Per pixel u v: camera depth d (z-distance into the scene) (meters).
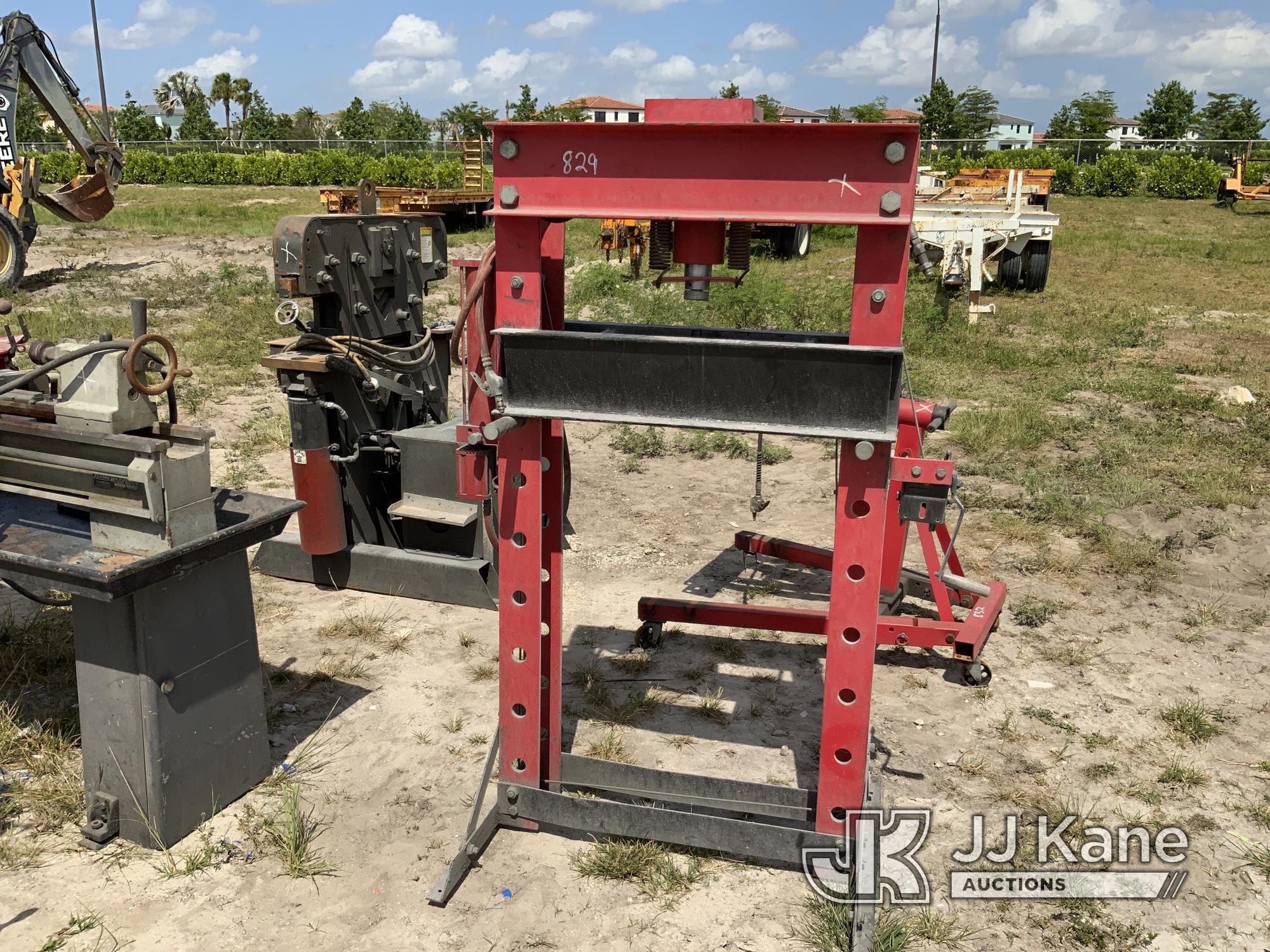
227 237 23.34
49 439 3.29
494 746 3.52
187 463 3.22
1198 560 6.00
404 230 5.82
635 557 6.11
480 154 27.33
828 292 15.36
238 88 92.06
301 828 3.42
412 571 5.46
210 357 11.07
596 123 2.73
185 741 3.39
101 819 3.40
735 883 3.27
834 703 3.05
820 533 6.44
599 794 3.76
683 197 2.75
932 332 12.42
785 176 2.66
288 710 4.30
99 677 3.30
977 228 13.64
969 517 6.64
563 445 3.39
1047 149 46.41
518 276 2.97
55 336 11.84
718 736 4.17
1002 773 3.90
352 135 76.44
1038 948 3.01
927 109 54.81
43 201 14.90
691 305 13.85
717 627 5.23
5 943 2.94
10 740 3.91
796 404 2.81
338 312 5.34
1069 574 5.78
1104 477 7.22
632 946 2.97
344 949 2.95
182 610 3.33
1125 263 20.02
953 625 4.61
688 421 2.91
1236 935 3.07
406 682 4.57
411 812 3.62
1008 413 8.78
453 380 10.71
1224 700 4.46
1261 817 3.63
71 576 3.05
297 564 5.72
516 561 3.23
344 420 5.41
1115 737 4.16
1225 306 15.00
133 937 2.98
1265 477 7.29
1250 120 78.31
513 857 3.38
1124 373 10.60
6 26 14.02
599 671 4.71
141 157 46.22
